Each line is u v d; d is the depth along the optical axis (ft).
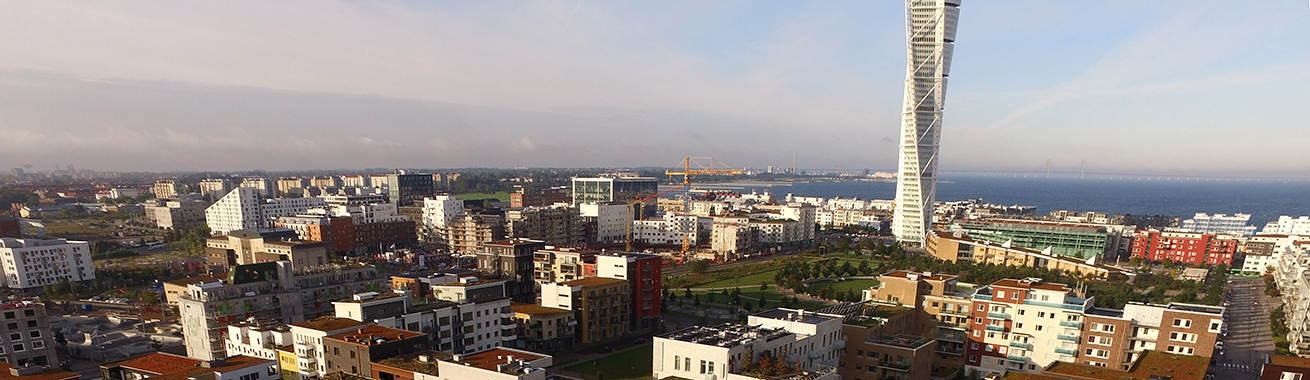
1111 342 465.47
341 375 384.88
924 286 557.74
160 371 378.73
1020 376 355.15
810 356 422.00
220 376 349.82
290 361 435.53
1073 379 349.41
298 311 592.60
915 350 450.30
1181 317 440.04
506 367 320.91
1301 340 626.64
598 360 575.79
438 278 640.99
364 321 465.06
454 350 510.17
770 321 442.50
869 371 469.57
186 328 552.82
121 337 634.84
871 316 516.32
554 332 585.63
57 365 537.24
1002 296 513.86
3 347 500.74
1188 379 352.08
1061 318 487.61
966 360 530.27
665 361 378.53
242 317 550.36
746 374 350.43
